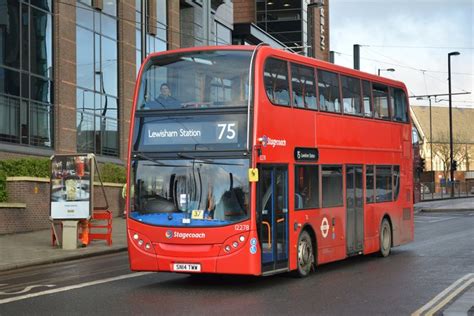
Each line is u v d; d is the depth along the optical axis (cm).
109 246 2112
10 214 2422
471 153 12125
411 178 1947
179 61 1272
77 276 1467
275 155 1266
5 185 2456
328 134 1480
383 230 1752
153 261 1225
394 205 1820
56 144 3020
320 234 1426
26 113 2852
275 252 1259
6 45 2738
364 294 1172
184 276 1431
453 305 1030
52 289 1258
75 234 2028
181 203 1216
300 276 1369
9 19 2762
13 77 2775
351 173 1579
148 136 1263
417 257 1756
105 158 3394
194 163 1222
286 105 1318
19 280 1426
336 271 1490
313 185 1408
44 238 2309
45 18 3002
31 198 2527
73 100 3138
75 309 1035
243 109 1212
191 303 1088
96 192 3050
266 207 1233
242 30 5144
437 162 11875
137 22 3725
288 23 6738
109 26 3488
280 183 1288
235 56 1241
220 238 1188
